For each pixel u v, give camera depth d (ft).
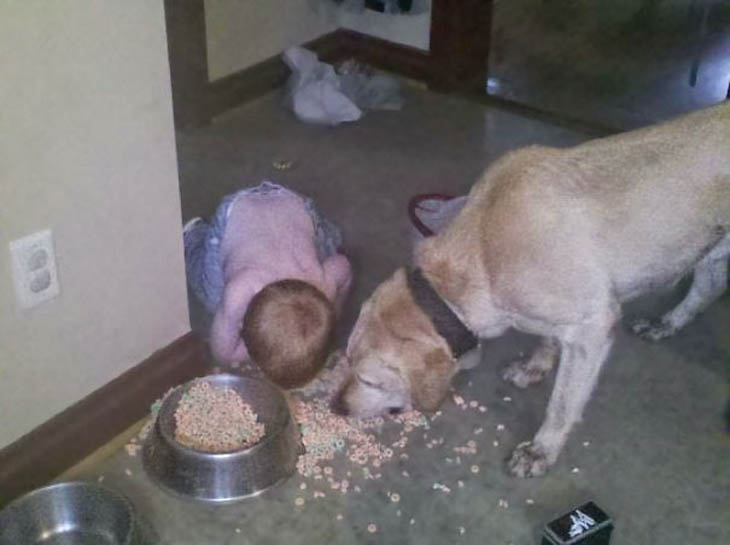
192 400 6.75
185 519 6.21
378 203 9.94
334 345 7.39
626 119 12.03
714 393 7.54
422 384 6.15
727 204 6.54
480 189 6.35
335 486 6.51
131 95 6.04
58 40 5.45
